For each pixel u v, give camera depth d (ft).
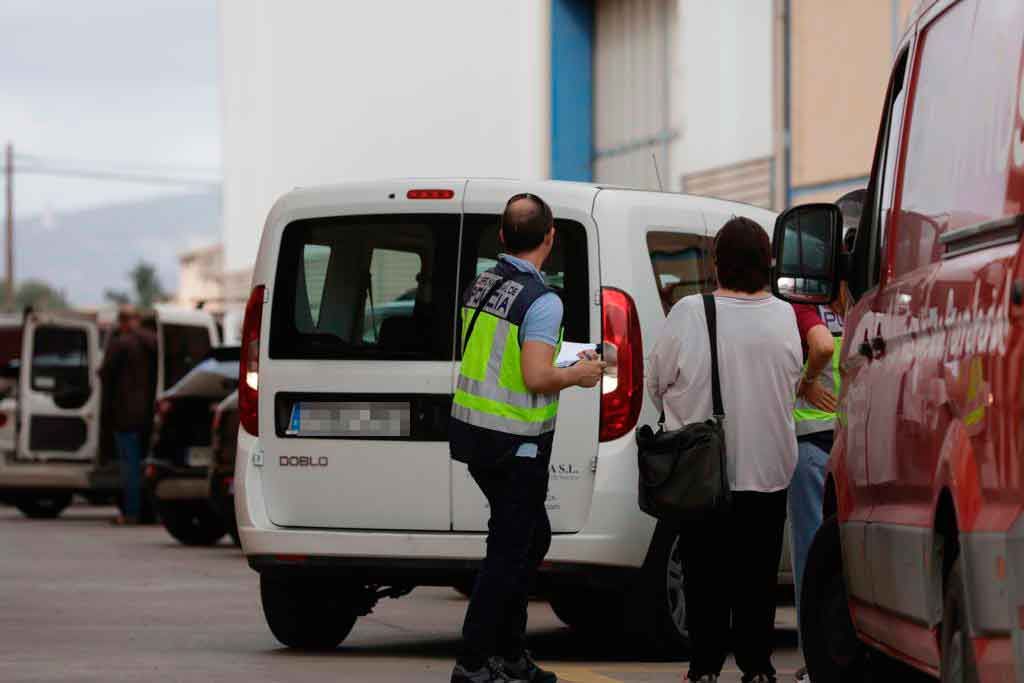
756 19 178.81
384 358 73.67
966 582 37.78
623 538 71.05
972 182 41.91
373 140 281.54
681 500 59.67
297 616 77.15
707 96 189.78
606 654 77.10
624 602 72.49
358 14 287.48
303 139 312.91
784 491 62.03
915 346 45.47
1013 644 35.06
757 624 62.23
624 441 71.31
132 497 173.47
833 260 55.11
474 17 246.88
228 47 359.46
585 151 225.15
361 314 74.54
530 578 63.52
